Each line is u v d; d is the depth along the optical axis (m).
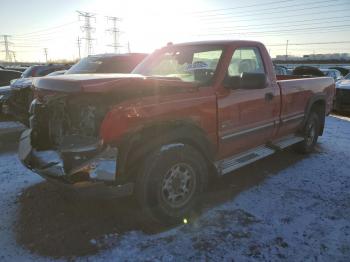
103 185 2.96
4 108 7.55
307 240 3.19
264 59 4.62
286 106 4.99
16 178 4.66
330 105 6.50
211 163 3.81
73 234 3.27
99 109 3.10
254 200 4.04
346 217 3.63
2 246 3.08
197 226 3.43
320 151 6.16
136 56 8.62
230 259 2.91
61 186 3.12
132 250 3.03
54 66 12.73
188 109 3.46
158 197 3.27
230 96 3.92
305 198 4.11
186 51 4.46
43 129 3.68
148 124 3.15
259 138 4.59
